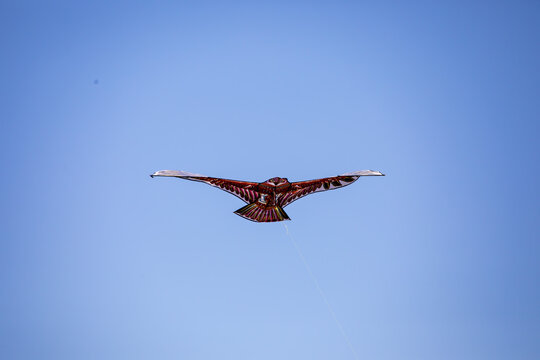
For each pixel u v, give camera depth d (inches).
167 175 437.7
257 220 466.0
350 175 498.9
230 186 467.2
